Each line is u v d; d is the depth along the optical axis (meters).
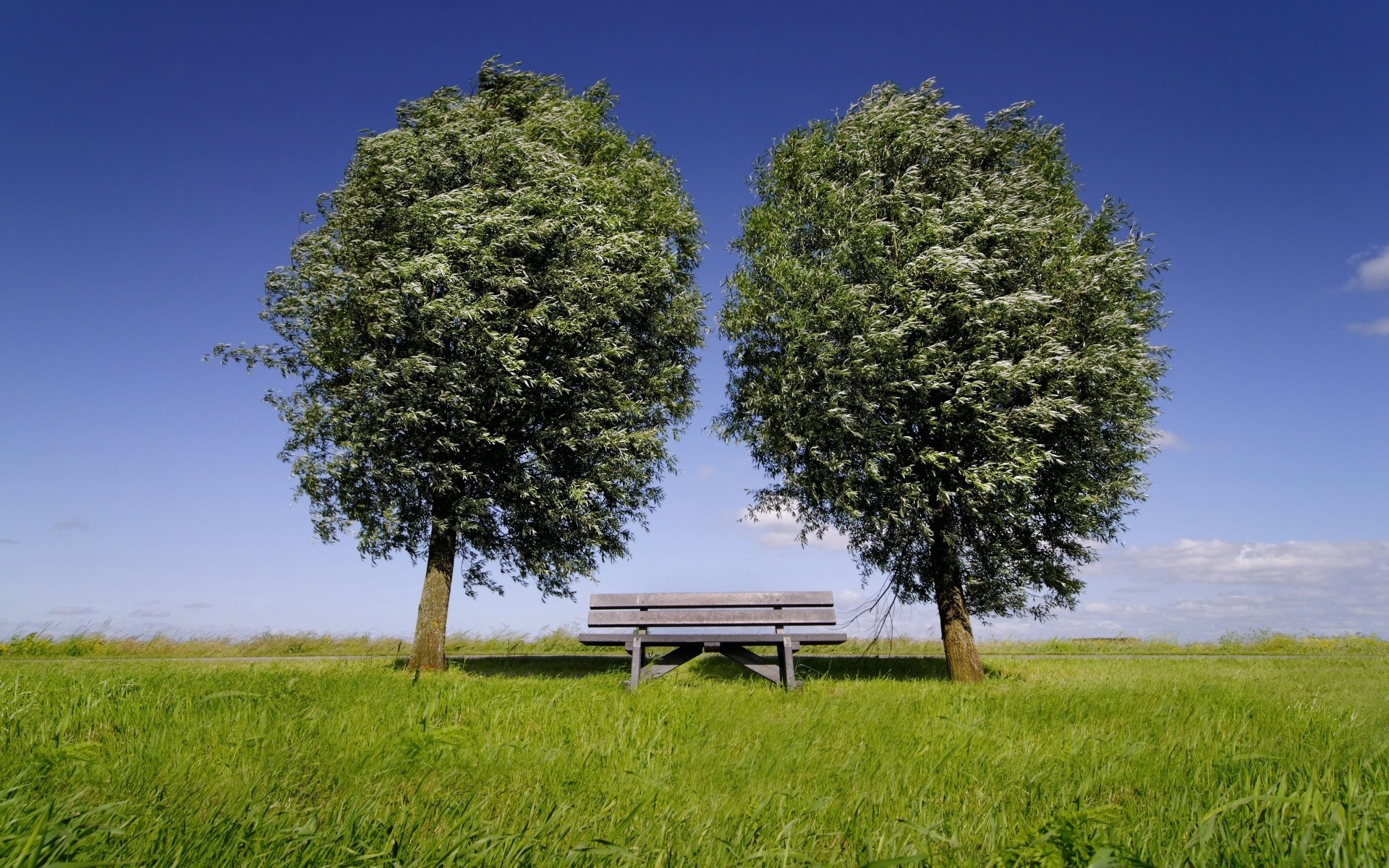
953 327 11.99
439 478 12.93
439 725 4.80
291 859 2.30
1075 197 14.06
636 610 9.29
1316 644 20.62
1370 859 2.45
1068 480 12.59
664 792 3.40
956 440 12.09
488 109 15.02
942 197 12.91
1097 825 2.70
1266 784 3.48
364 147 13.79
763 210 13.90
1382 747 4.38
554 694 6.75
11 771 3.12
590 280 13.62
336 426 12.99
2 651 17.44
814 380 12.34
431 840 2.52
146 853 2.25
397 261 12.78
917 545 13.00
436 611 13.39
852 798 3.43
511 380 12.50
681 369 15.40
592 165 15.68
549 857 2.46
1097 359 11.80
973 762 4.12
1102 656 17.89
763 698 7.02
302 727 4.48
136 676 6.93
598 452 13.89
